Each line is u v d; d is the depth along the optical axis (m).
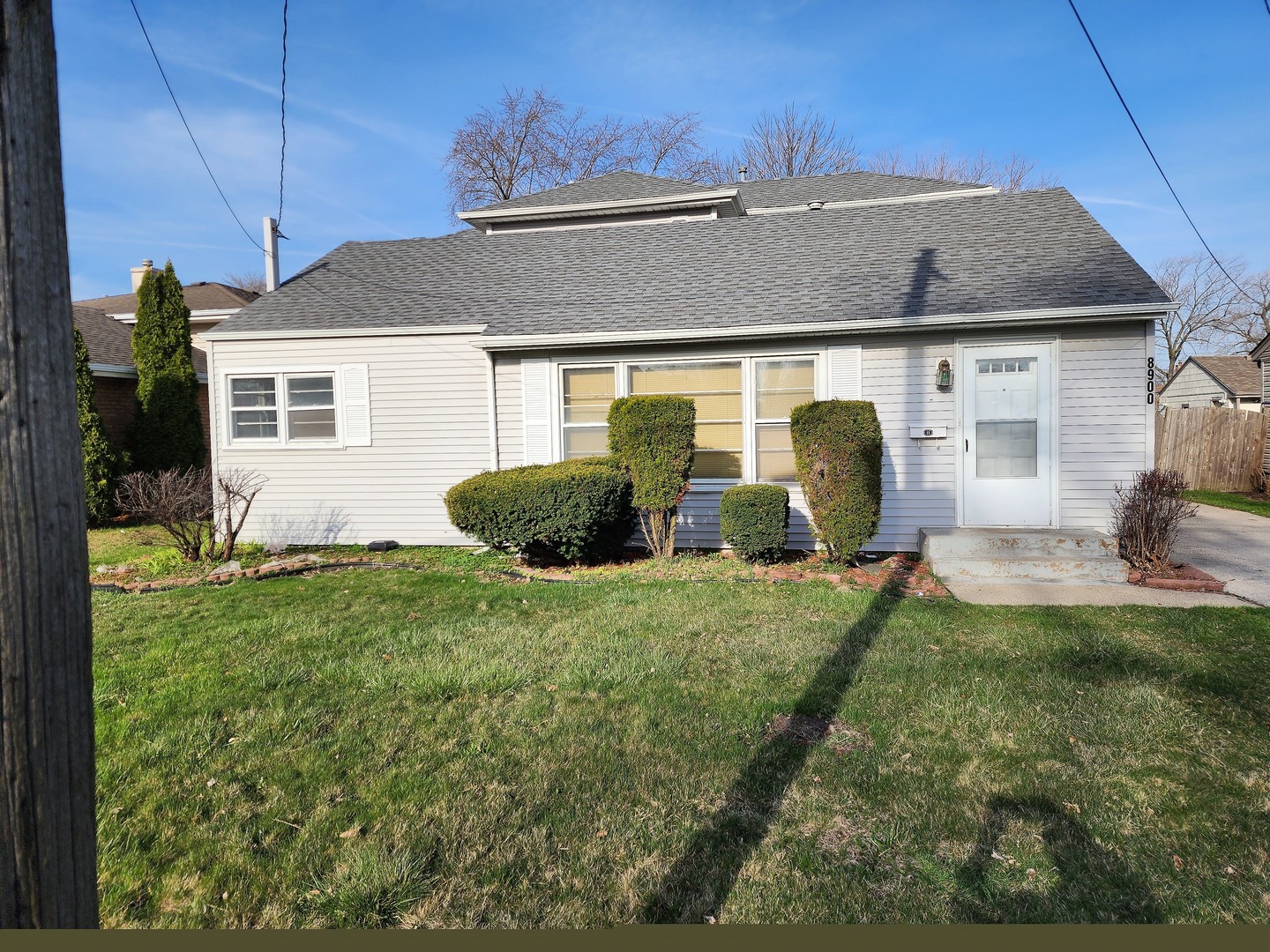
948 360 8.23
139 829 2.88
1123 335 7.81
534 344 9.05
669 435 7.84
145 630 5.72
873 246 9.94
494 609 6.32
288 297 10.92
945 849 2.72
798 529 8.81
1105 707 3.98
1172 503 7.39
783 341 8.68
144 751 3.52
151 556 9.18
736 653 4.93
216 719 3.92
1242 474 15.69
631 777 3.26
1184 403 32.78
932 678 4.43
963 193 14.08
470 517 7.91
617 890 2.51
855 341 8.46
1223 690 4.21
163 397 13.73
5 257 1.12
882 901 2.43
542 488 7.66
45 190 1.17
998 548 7.54
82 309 17.25
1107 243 8.82
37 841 1.15
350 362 9.88
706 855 2.70
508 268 11.20
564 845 2.76
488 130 30.70
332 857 2.70
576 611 6.19
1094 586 6.97
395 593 7.00
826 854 2.69
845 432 7.37
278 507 10.14
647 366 9.16
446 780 3.24
